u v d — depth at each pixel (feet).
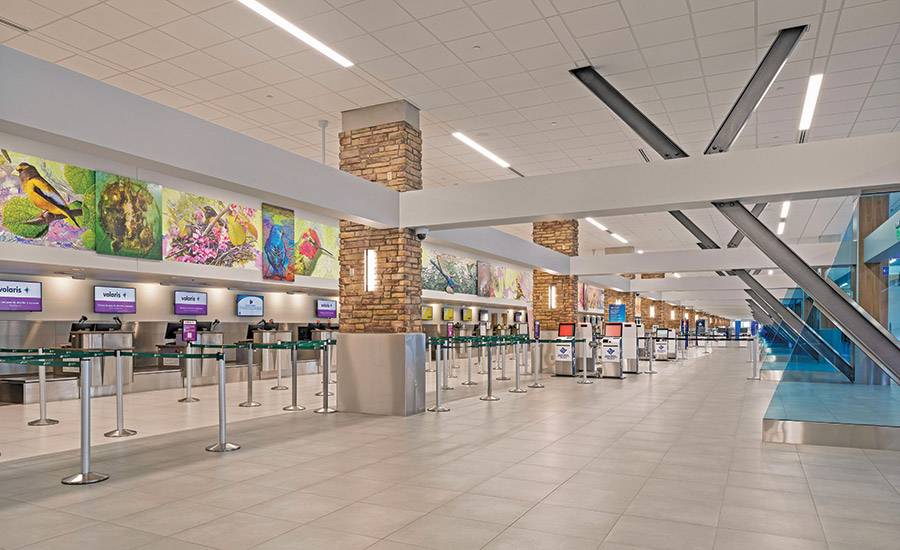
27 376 34.68
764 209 53.57
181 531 12.24
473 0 19.86
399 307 28.22
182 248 39.34
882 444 20.16
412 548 11.30
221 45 23.20
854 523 12.67
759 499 14.40
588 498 14.49
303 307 55.77
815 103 29.14
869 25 21.44
